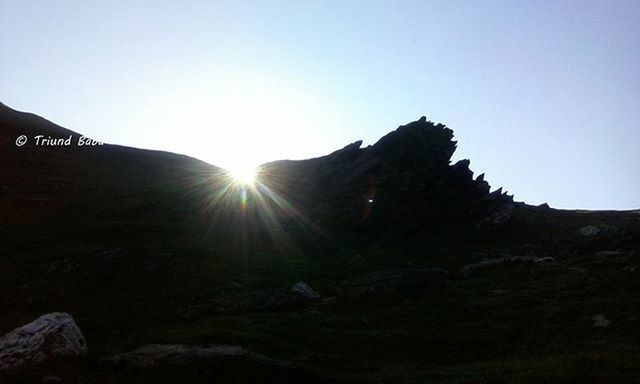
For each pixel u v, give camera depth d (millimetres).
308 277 56938
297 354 33594
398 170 82312
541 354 32406
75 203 86250
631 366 26938
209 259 61312
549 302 42219
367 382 27984
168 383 25188
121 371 26859
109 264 56062
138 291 51438
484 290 47531
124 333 39750
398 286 47250
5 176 97562
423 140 86688
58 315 30062
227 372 27047
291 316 42469
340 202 79812
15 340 27953
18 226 73062
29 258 59719
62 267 55531
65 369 26406
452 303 43531
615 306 38750
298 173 95000
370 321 40938
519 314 39781
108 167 116062
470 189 82938
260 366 27812
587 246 64188
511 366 29125
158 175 114500
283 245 68500
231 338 33875
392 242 70875
